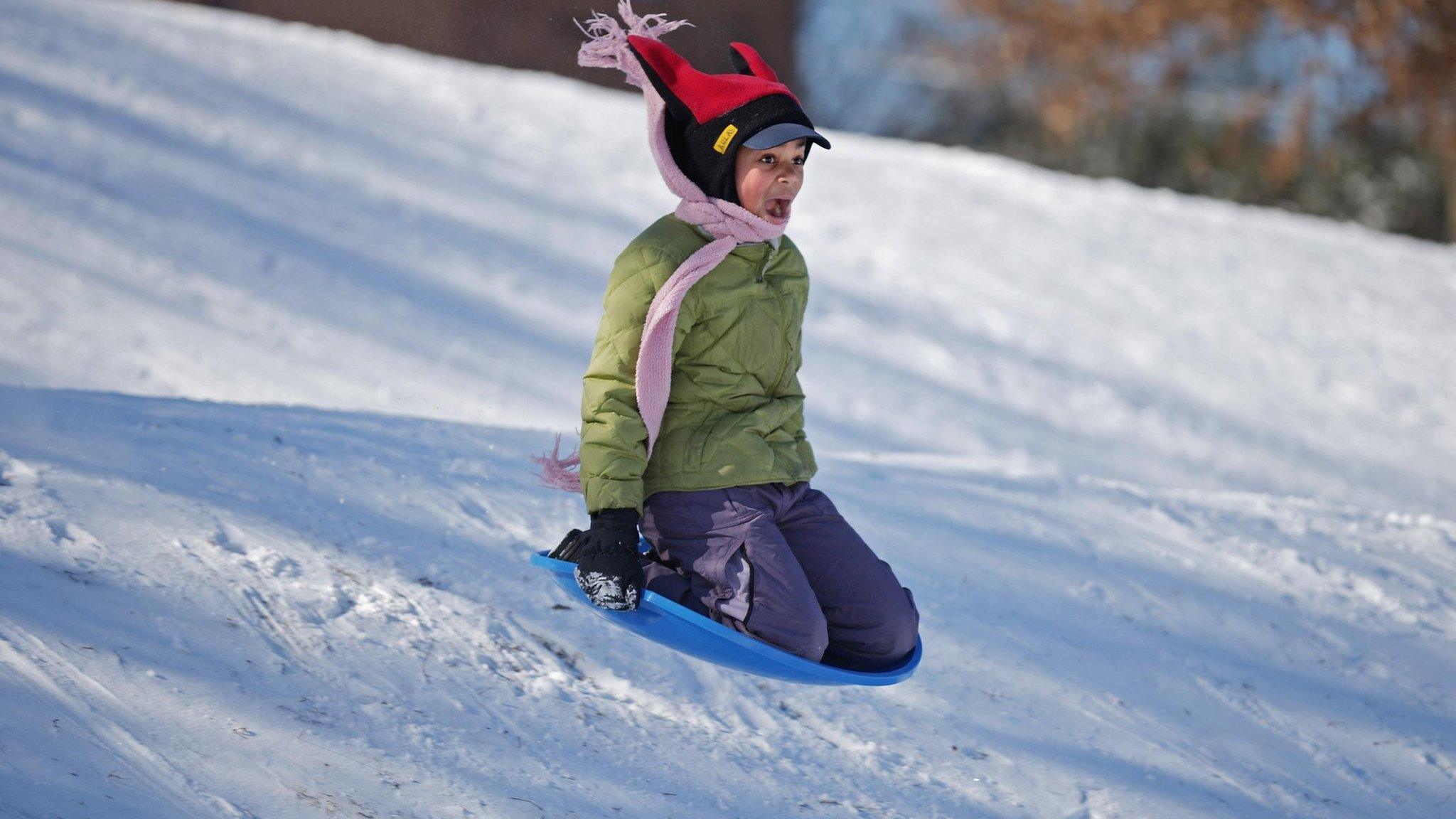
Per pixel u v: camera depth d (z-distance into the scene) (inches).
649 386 386.0
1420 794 493.0
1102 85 3181.6
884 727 453.4
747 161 398.6
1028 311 1656.0
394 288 1368.1
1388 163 3065.9
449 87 2132.1
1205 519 746.8
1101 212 2119.8
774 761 418.9
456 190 1689.2
